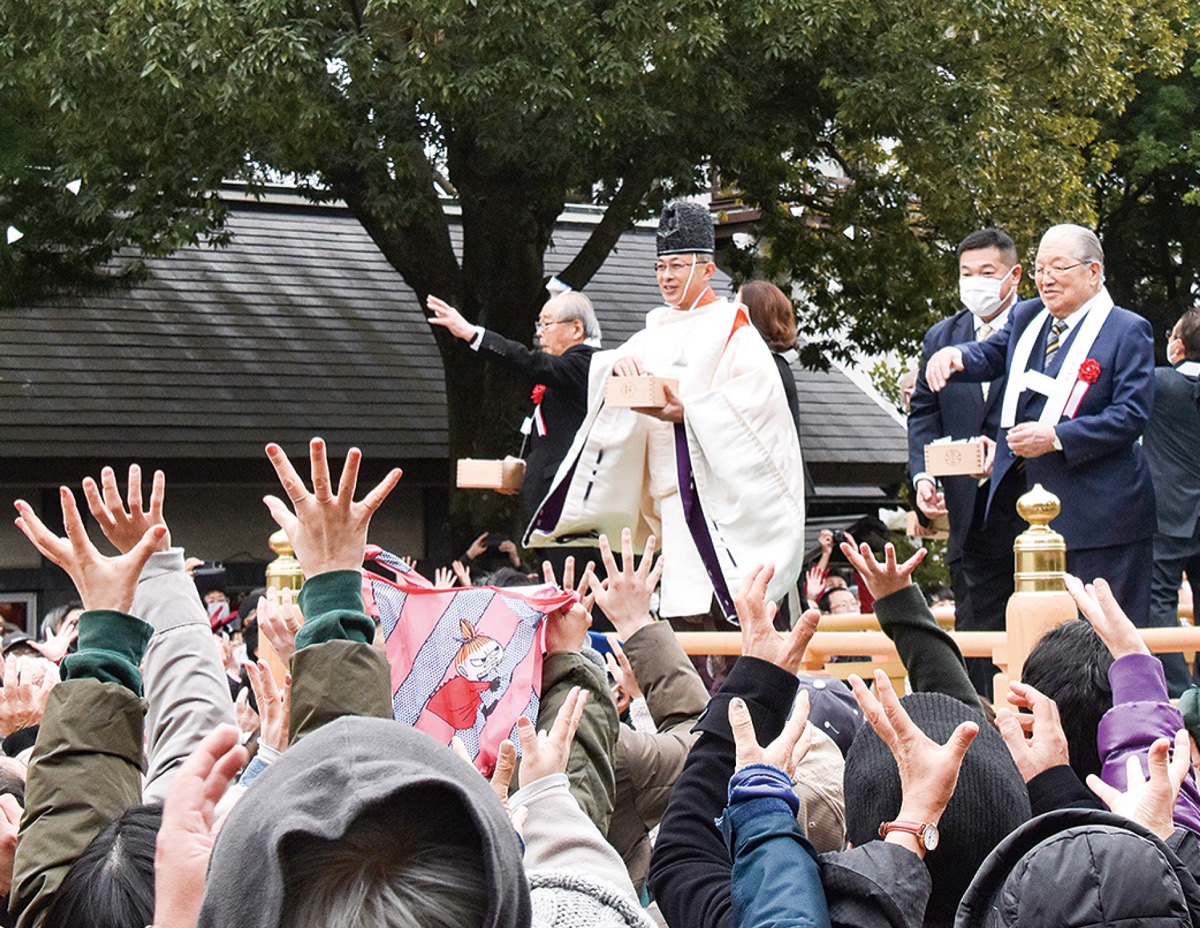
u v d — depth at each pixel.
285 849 1.90
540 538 8.71
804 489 8.49
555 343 9.77
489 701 4.33
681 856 3.25
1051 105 22.59
